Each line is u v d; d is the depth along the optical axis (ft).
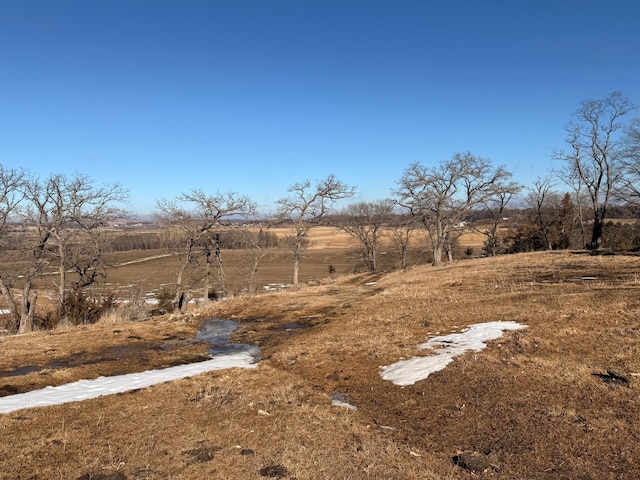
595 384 25.84
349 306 63.62
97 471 19.42
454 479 18.63
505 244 183.52
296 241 134.82
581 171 121.60
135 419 25.54
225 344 49.08
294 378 33.96
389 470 19.42
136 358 42.04
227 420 25.27
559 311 41.86
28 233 80.89
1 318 81.10
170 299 101.04
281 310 66.74
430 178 127.85
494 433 22.36
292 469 19.52
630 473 17.84
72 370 36.78
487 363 31.35
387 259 216.33
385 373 33.04
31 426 24.49
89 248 87.92
